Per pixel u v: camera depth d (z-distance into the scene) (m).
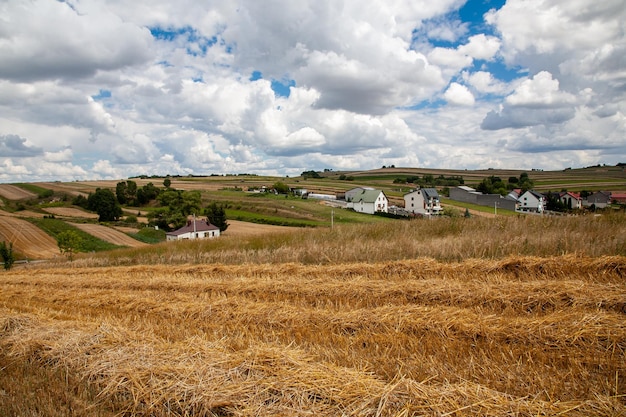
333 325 6.00
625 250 8.12
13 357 5.58
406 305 6.43
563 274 7.55
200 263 13.60
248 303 7.39
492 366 4.34
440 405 3.61
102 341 5.70
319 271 9.84
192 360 4.86
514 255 8.85
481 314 5.90
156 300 8.52
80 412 4.12
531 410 3.48
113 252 21.64
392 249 10.81
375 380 4.09
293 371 4.39
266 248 13.68
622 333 4.79
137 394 4.30
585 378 4.02
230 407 4.00
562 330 4.98
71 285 11.79
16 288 11.98
